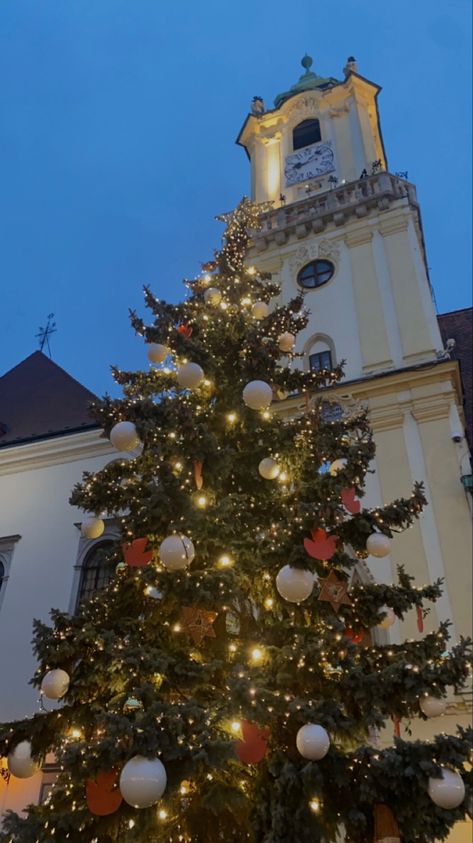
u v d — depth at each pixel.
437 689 5.71
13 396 20.56
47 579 14.30
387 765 5.18
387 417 14.72
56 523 15.12
